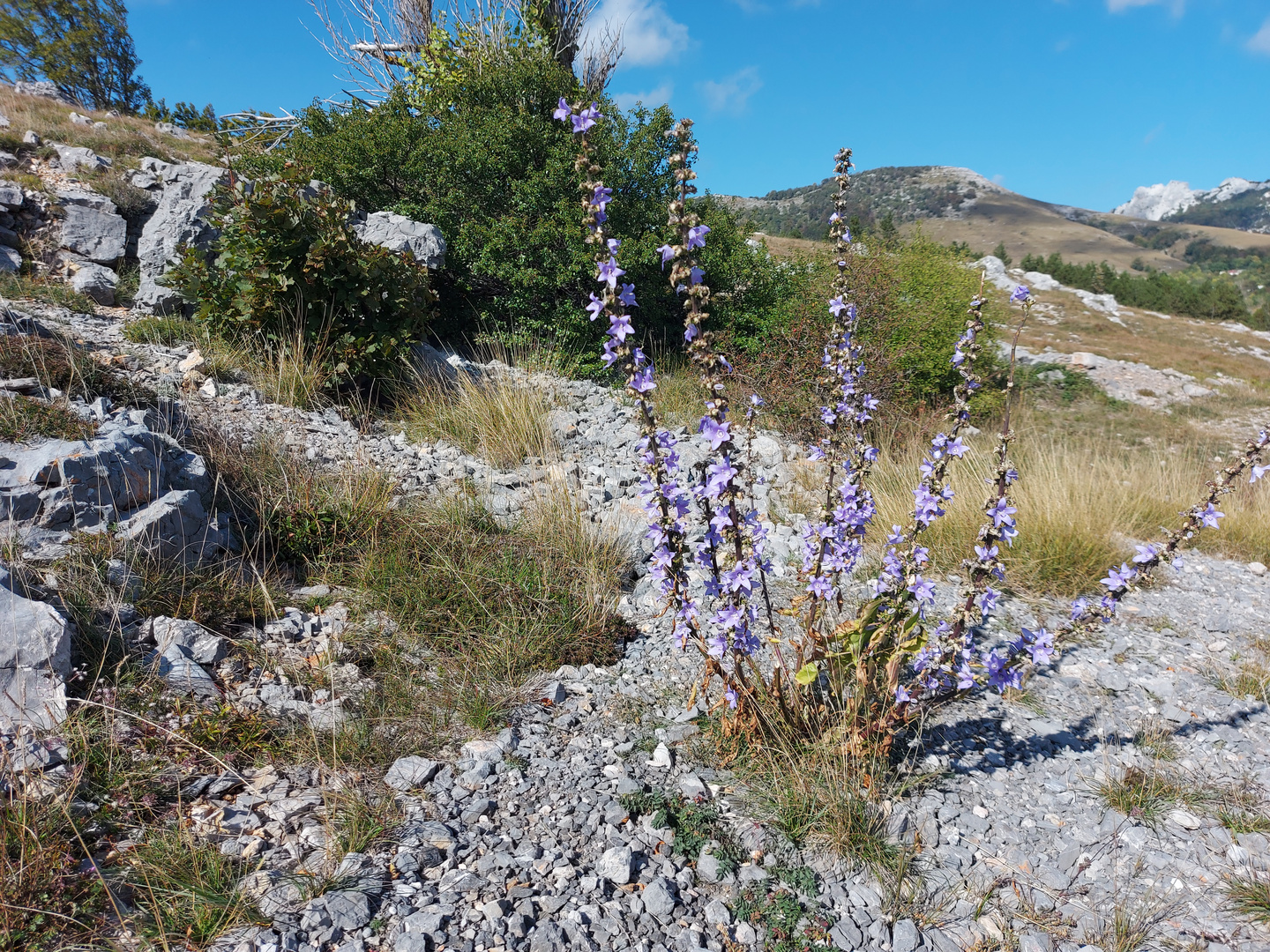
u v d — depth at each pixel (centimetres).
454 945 195
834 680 304
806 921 222
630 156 960
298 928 194
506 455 626
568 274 893
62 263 822
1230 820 281
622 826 254
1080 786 301
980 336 1098
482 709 311
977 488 612
